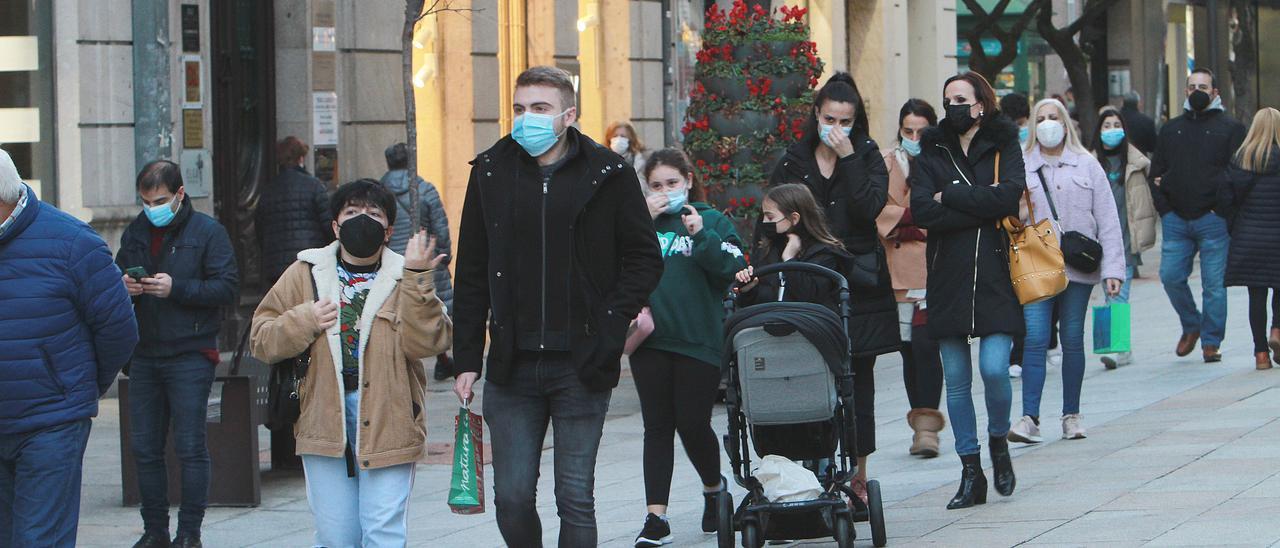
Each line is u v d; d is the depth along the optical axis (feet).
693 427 47.67
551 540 49.39
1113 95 217.97
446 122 104.17
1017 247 49.39
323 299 38.34
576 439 36.32
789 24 81.20
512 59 110.22
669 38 124.06
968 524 47.14
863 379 50.42
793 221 47.06
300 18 94.38
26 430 37.45
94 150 81.30
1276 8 248.32
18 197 37.27
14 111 81.30
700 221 46.96
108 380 39.19
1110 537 43.57
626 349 47.19
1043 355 61.36
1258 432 59.47
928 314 50.01
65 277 37.63
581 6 117.80
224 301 49.47
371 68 97.45
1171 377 76.43
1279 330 75.56
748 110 79.82
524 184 36.19
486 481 60.34
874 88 150.51
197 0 85.30
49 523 37.63
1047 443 61.31
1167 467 53.67
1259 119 75.05
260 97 94.27
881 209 49.52
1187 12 230.48
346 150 96.99
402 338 38.32
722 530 44.06
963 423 49.98
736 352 43.39
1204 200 79.41
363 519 38.63
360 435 38.09
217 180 91.76
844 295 44.83
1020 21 181.57
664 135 123.95
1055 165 61.93
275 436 63.46
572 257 35.96
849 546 43.11
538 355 36.17
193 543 49.75
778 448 44.19
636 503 55.67
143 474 49.57
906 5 154.61
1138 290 115.96
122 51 82.07
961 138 49.62
